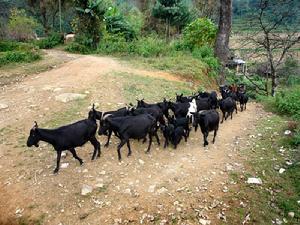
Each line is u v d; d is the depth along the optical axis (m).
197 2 41.59
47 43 28.33
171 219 7.40
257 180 8.73
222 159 9.83
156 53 22.69
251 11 25.89
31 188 8.47
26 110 12.68
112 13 27.78
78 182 8.56
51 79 16.22
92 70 17.42
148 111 10.87
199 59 21.22
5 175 9.03
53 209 7.79
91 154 9.81
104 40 25.16
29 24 32.44
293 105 14.59
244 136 11.56
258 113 14.61
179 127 10.34
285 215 7.65
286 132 11.71
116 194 8.09
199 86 17.73
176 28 35.59
